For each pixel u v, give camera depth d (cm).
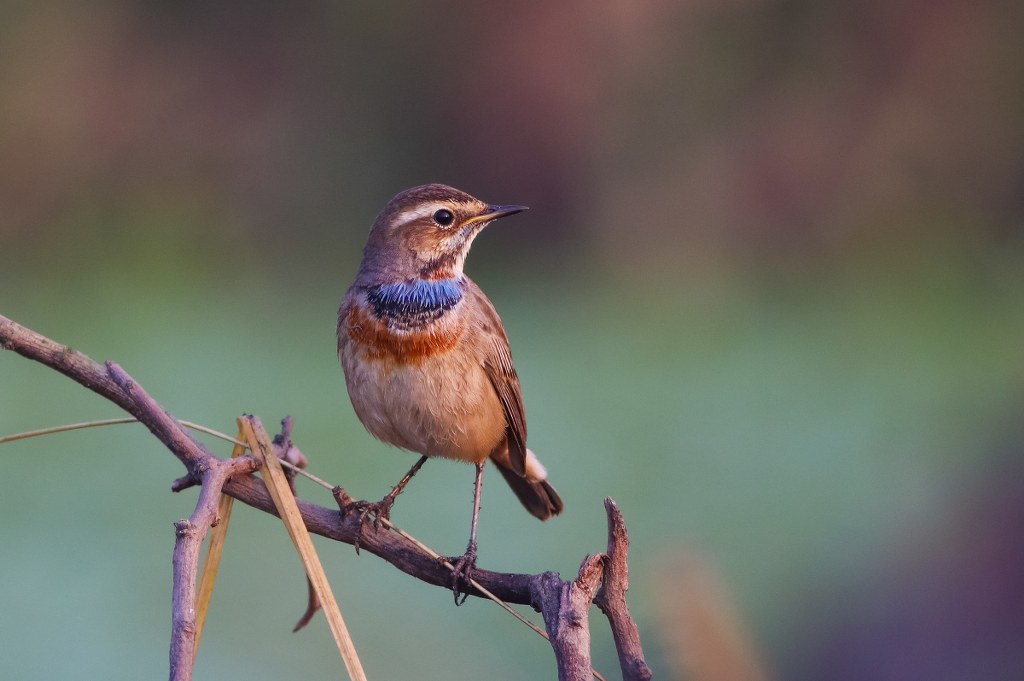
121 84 2241
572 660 345
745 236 2052
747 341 1577
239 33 2300
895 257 1997
